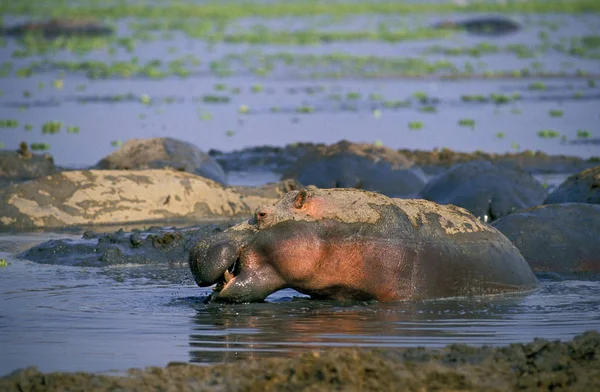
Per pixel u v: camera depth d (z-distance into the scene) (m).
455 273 26.53
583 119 71.69
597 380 18.81
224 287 25.28
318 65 108.25
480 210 38.47
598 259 30.25
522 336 22.27
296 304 25.72
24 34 143.50
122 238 33.31
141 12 191.25
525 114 74.31
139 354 20.97
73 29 146.00
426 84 93.56
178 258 32.19
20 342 21.92
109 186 39.62
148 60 112.38
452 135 65.06
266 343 21.73
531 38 143.00
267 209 25.47
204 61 112.44
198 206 40.44
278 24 169.62
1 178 45.28
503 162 40.81
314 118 73.00
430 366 19.12
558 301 26.08
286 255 25.08
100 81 94.81
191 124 70.19
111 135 64.69
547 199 37.44
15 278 29.16
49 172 46.69
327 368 18.67
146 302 25.97
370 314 24.53
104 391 18.09
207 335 22.47
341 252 25.38
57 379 18.62
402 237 25.98
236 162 55.97
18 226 37.56
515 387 18.50
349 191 26.33
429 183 40.81
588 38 138.62
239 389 18.11
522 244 30.42
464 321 23.73
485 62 110.81
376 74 100.56
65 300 26.16
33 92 86.06
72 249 32.62
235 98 83.88
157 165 47.16
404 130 67.31
